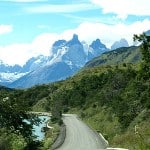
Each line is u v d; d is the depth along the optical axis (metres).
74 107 158.88
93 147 59.94
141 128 59.28
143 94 79.69
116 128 82.81
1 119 47.72
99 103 125.50
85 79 179.38
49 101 188.12
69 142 68.44
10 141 42.56
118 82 119.81
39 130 114.12
